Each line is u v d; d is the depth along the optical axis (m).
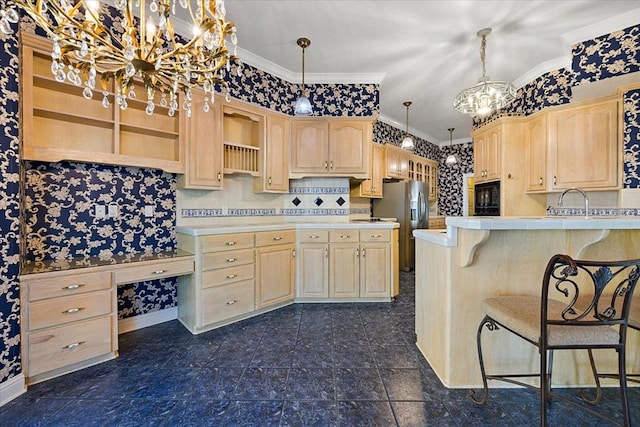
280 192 3.47
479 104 2.72
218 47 1.56
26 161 2.03
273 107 3.55
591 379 1.75
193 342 2.34
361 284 3.34
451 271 1.73
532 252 1.73
